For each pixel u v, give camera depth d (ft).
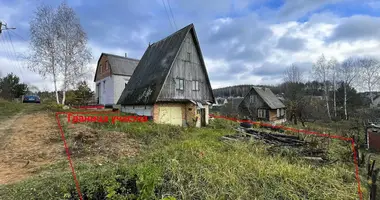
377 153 36.37
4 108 50.16
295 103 106.11
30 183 12.61
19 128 29.40
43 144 22.35
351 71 115.24
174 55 45.27
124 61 75.31
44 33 52.11
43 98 97.45
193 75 50.75
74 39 55.77
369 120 80.18
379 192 15.23
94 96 87.71
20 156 18.56
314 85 139.64
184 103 49.06
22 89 103.91
